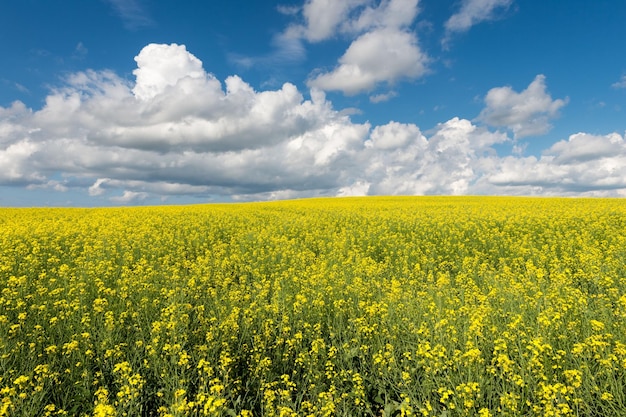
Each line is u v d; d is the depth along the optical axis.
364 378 5.93
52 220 22.66
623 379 5.25
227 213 27.73
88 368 5.91
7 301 7.51
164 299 8.80
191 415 4.66
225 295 9.06
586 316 6.91
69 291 8.62
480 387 5.23
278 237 18.11
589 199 42.12
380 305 7.82
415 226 20.42
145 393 5.62
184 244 16.48
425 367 5.56
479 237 16.98
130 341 6.82
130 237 16.33
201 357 6.19
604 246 13.77
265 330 7.14
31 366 5.72
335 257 13.96
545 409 4.44
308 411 5.37
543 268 12.00
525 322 7.09
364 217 24.77
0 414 4.43
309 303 8.60
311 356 6.37
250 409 5.52
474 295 8.69
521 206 31.52
